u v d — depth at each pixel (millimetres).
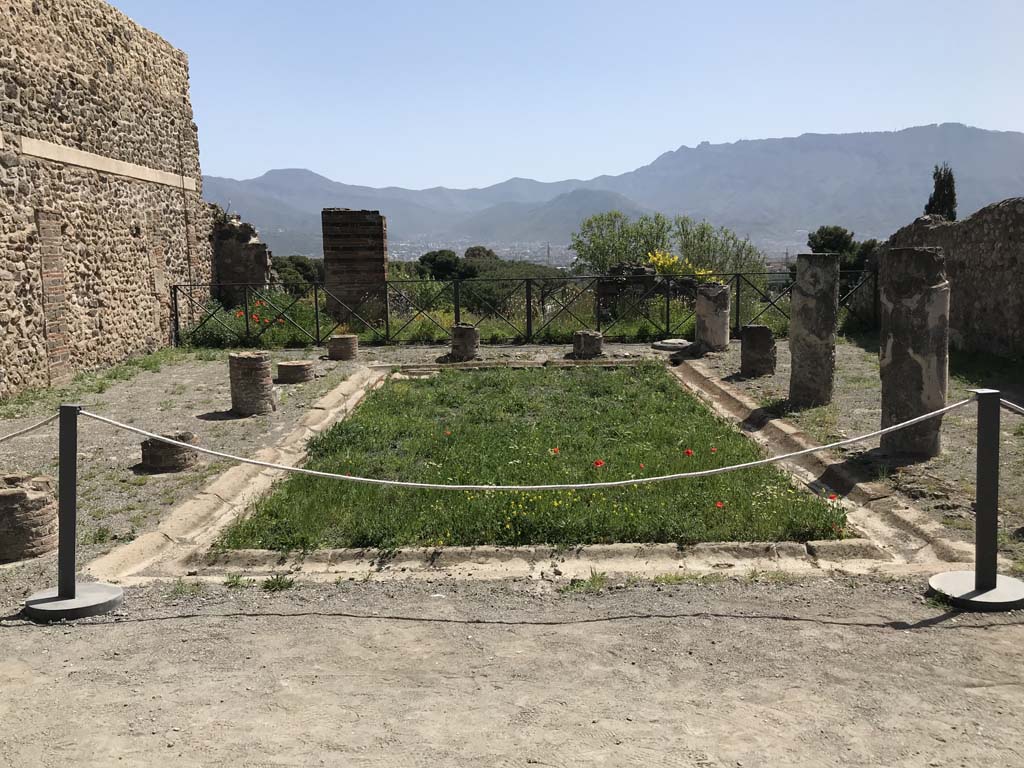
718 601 4598
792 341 9781
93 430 9289
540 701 3436
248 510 6566
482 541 5672
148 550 5695
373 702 3457
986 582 4434
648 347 15555
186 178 17438
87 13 13328
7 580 5098
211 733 3211
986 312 12688
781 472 7090
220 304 18391
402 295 19422
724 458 7398
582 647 4000
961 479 6637
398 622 4406
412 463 7586
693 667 3732
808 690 3473
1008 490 6285
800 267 9602
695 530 5664
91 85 13414
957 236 13602
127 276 14609
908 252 7109
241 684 3652
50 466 7750
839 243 39062
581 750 3039
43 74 11938
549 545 5586
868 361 12984
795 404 9711
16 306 11086
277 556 5531
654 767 2922
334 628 4328
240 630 4320
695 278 19156
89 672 3809
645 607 4535
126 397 11266
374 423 9250
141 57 15352
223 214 19312
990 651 3814
